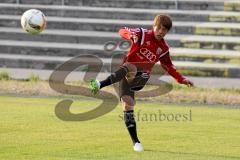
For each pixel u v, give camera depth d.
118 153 32.38
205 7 73.88
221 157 32.09
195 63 64.62
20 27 71.69
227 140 36.56
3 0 76.50
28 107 46.28
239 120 43.44
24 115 42.97
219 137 37.38
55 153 32.03
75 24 71.06
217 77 62.84
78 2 75.44
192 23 71.06
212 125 41.28
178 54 65.88
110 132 37.97
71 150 32.81
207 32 70.19
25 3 75.81
